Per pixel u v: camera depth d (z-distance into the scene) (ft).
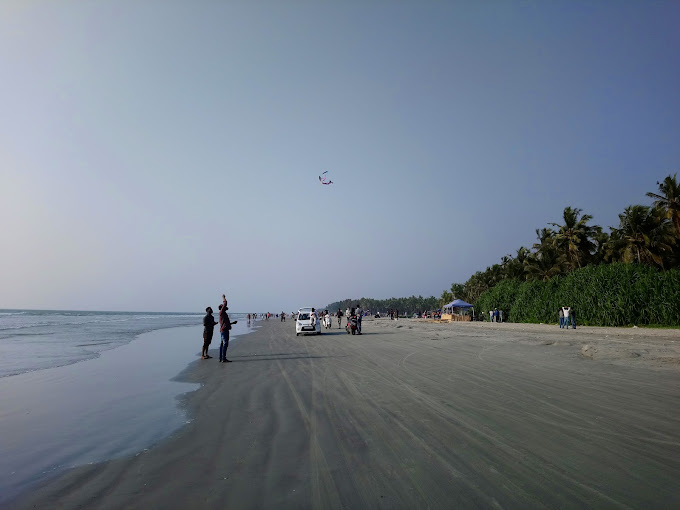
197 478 13.51
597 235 173.88
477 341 63.67
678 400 22.02
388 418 20.10
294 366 40.70
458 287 347.97
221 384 31.76
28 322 185.26
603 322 108.06
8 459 15.80
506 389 25.95
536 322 135.13
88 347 65.62
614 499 11.14
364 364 40.32
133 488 12.84
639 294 102.27
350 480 12.95
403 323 167.53
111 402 25.89
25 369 41.16
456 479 12.76
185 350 60.80
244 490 12.44
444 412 20.85
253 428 19.30
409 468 13.76
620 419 18.65
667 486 11.85
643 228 144.77
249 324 194.18
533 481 12.44
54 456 16.07
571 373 31.27
